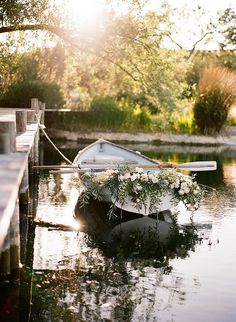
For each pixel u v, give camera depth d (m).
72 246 6.20
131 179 7.23
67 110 18.14
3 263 5.00
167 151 16.64
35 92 19.91
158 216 7.80
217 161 14.44
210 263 5.66
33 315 4.19
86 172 8.22
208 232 6.96
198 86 20.06
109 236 6.69
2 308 4.32
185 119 19.91
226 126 19.94
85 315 4.21
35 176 11.25
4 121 5.30
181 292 4.77
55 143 18.12
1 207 2.73
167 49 14.98
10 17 12.12
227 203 8.79
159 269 5.43
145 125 19.86
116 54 14.64
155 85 15.19
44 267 5.37
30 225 7.11
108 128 19.70
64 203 8.53
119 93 22.05
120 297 4.61
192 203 7.48
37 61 19.98
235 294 4.75
